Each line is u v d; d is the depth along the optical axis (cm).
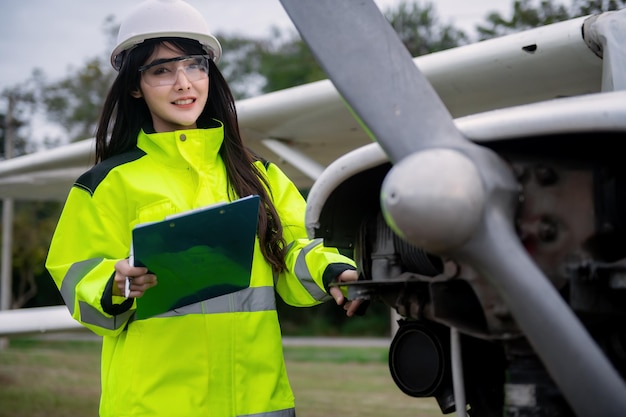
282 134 451
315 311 2580
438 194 139
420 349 188
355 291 187
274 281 233
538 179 156
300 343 1980
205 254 185
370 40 170
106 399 218
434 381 184
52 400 771
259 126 438
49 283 2750
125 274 184
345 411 638
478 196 142
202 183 220
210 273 191
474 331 165
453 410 184
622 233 156
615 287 151
